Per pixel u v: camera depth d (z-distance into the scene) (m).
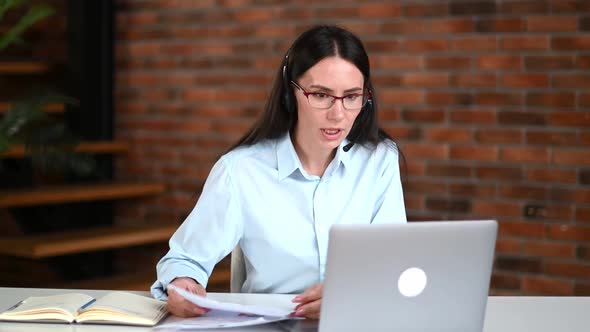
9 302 2.38
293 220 2.50
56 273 5.23
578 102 4.16
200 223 2.48
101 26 5.46
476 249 1.95
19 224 5.25
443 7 4.45
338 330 1.92
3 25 5.67
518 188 4.32
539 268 4.29
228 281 4.85
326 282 1.88
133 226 5.40
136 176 5.51
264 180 2.51
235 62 5.10
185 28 5.27
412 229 1.88
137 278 5.02
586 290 4.18
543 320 2.25
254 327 2.14
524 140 4.29
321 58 2.29
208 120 5.22
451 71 4.45
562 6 4.16
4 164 5.22
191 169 5.30
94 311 2.16
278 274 2.53
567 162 4.20
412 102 4.57
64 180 5.49
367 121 2.56
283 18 4.92
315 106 2.31
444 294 1.96
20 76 5.70
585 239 4.18
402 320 1.95
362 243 1.86
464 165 4.45
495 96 4.36
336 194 2.54
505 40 4.31
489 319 2.26
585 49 4.12
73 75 5.46
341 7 4.73
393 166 2.64
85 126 5.48
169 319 2.20
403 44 4.57
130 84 5.49
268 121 2.50
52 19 5.65
